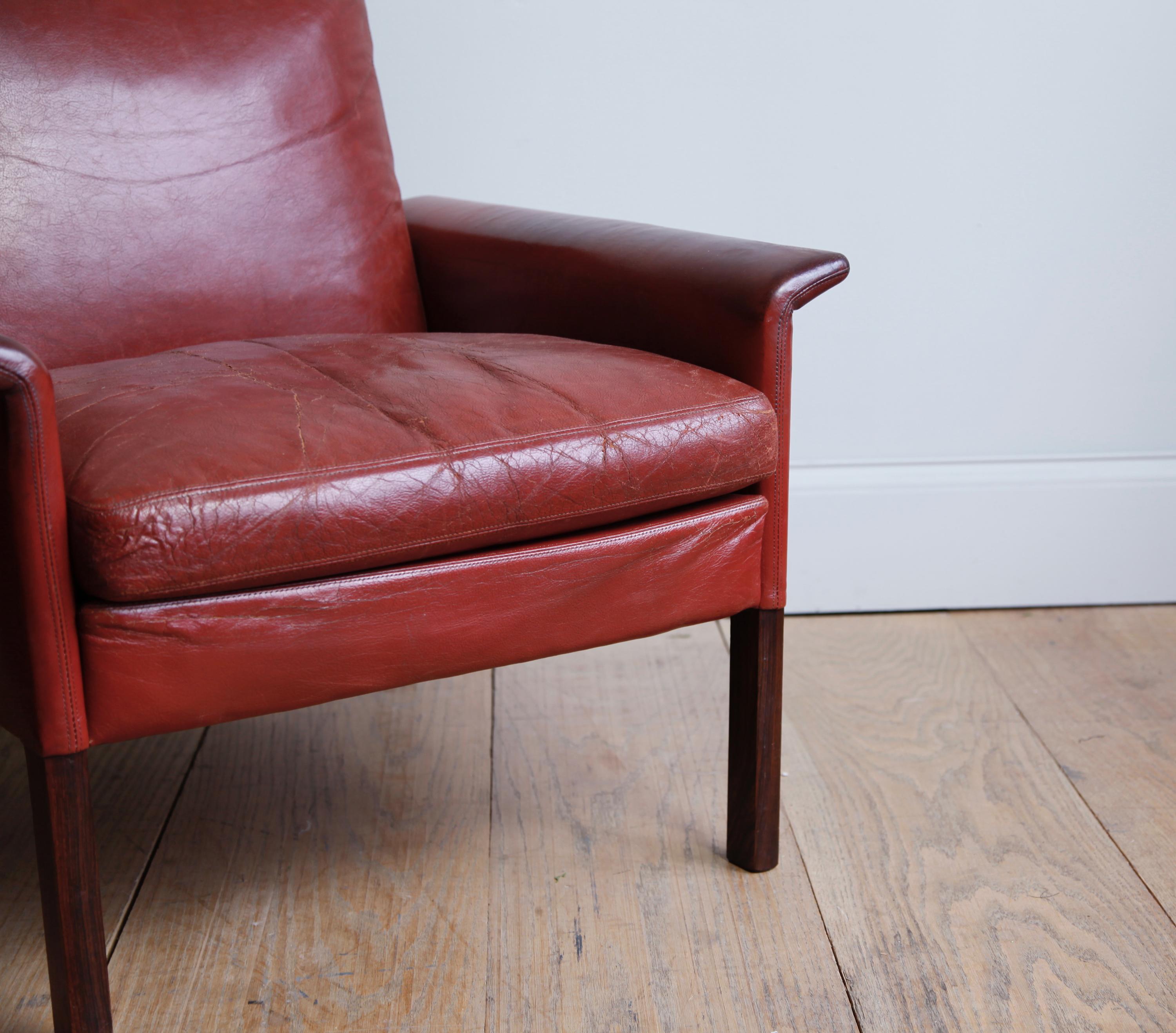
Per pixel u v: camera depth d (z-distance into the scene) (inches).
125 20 47.3
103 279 46.3
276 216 49.8
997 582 69.0
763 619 41.6
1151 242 65.1
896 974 38.5
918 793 49.6
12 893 43.3
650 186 64.4
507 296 50.7
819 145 63.6
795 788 50.0
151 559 30.2
